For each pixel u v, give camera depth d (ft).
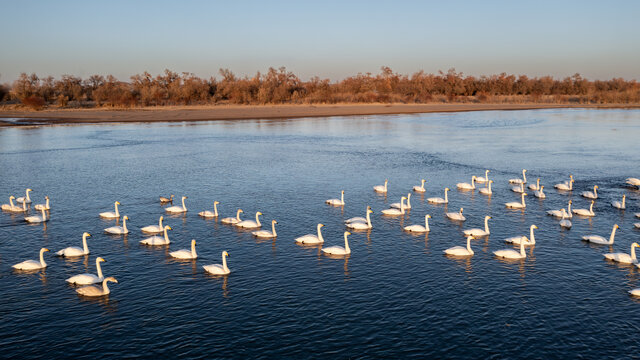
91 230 146.20
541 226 148.15
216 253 128.16
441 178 218.59
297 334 90.17
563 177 218.38
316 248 131.75
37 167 245.86
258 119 546.26
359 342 87.71
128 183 209.36
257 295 104.83
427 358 83.10
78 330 91.25
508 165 248.73
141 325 93.09
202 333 90.53
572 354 83.92
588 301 101.19
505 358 82.94
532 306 99.45
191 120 526.98
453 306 99.71
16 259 123.44
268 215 161.79
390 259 123.75
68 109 643.04
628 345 86.22
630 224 148.66
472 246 132.26
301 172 231.91
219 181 212.64
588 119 510.17
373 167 244.63
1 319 94.48
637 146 304.30
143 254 127.03
